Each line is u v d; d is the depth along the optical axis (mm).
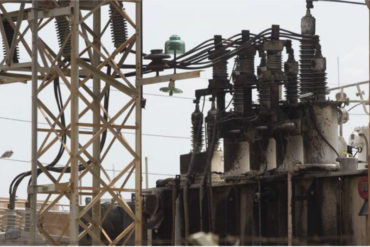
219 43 86250
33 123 80938
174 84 84188
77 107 81438
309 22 80688
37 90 81250
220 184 85000
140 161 84375
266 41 82188
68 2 85250
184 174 90562
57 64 85812
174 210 89625
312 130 78125
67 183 80875
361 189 72312
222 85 85875
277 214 79562
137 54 85625
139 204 84125
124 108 84125
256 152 81438
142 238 93000
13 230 88375
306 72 79750
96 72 82562
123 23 86438
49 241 82562
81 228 97875
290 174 77125
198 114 87875
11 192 92938
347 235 73562
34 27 81125
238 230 83500
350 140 84500
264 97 81812
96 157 86375
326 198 75438
